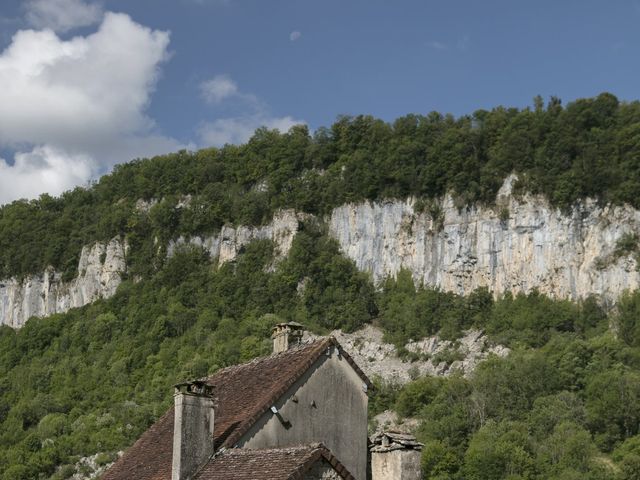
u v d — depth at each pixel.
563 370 168.12
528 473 120.06
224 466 35.12
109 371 193.38
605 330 195.50
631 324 192.50
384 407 171.62
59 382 193.62
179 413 36.00
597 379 158.25
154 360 196.38
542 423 145.25
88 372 194.12
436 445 126.88
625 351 176.50
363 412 40.69
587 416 147.62
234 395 41.25
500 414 153.25
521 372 165.00
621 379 156.25
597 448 139.50
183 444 35.69
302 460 32.53
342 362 40.84
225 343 196.75
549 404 151.38
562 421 143.62
